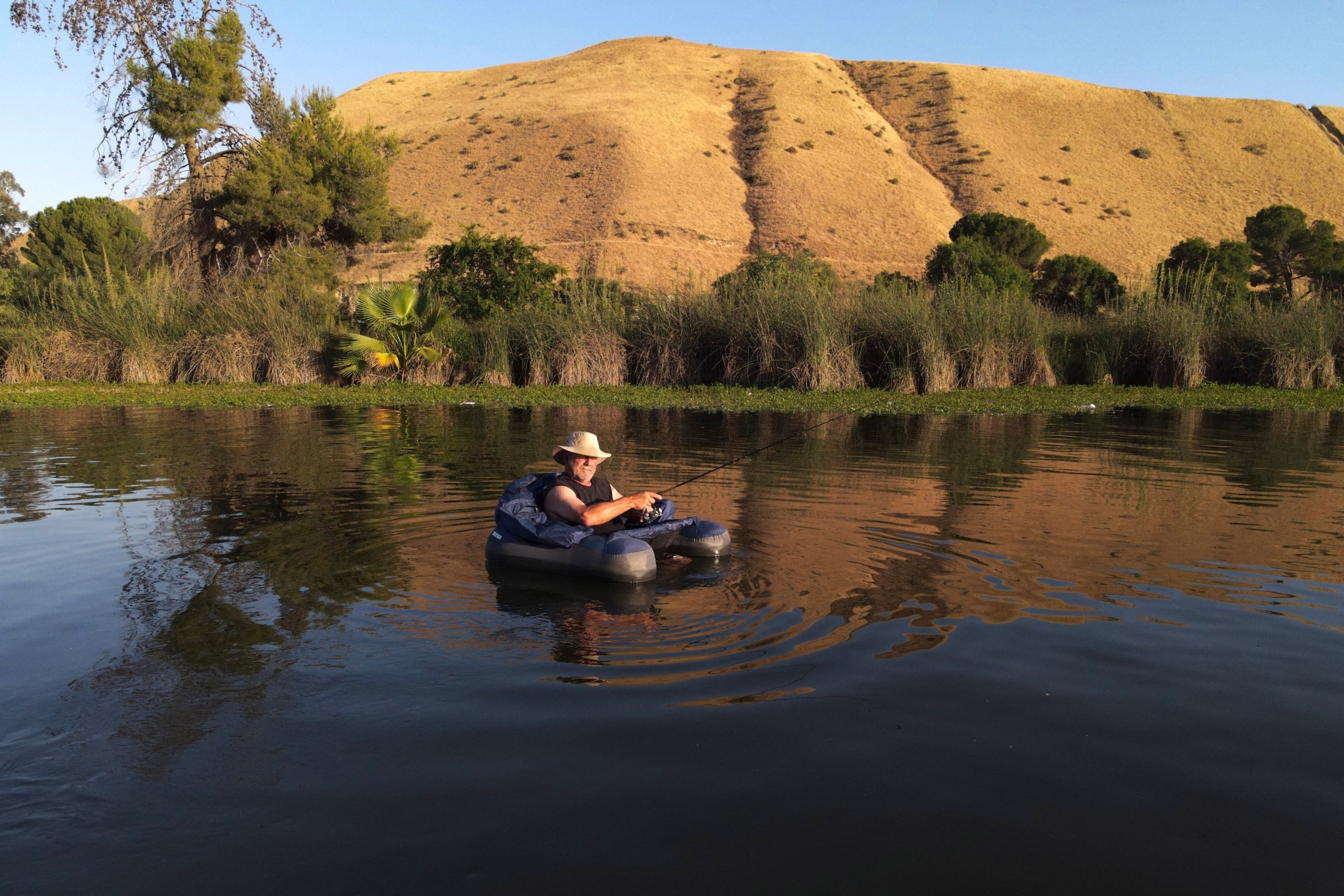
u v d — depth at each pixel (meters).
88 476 8.97
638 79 96.00
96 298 23.77
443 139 82.94
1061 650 4.19
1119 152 83.88
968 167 81.12
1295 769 3.10
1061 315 27.47
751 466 9.60
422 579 5.36
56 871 2.55
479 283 25.84
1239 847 2.66
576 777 3.04
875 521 6.87
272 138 29.34
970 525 6.71
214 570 5.54
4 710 3.58
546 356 21.81
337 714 3.53
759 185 75.50
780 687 3.77
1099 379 21.02
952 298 21.06
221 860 2.60
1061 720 3.47
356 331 22.61
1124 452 10.79
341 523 6.81
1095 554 5.88
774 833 2.71
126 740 3.33
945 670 3.94
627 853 2.61
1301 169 80.31
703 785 2.98
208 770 3.11
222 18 28.95
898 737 3.32
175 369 23.03
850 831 2.72
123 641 4.33
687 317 21.73
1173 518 6.96
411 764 3.13
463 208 71.81
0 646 4.28
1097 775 3.06
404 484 8.49
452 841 2.68
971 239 49.88
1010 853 2.61
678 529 5.85
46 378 22.95
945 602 4.89
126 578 5.36
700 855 2.60
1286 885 2.48
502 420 14.75
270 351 22.47
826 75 98.75
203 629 4.51
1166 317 21.06
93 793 2.96
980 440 11.94
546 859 2.59
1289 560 5.75
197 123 28.36
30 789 2.99
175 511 7.27
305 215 28.55
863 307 20.75
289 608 4.82
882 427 13.50
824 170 77.56
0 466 9.69
